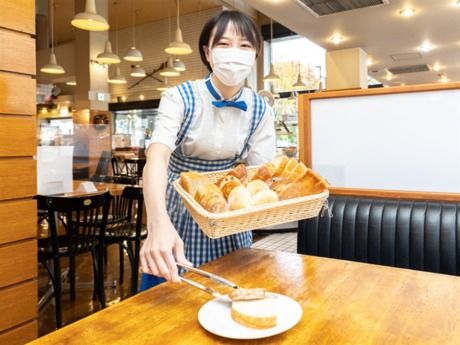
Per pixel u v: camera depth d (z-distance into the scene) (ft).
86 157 16.63
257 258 4.11
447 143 5.87
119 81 26.63
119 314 2.75
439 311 2.80
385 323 2.61
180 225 4.55
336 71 23.57
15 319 6.31
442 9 16.66
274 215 3.24
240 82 4.29
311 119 6.87
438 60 26.37
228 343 2.35
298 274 3.60
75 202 8.21
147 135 36.19
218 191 3.21
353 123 6.53
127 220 11.15
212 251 4.63
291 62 32.68
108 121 27.53
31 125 6.46
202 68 32.99
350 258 6.09
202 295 3.08
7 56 6.09
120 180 16.31
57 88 40.27
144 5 31.35
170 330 2.52
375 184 6.42
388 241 5.82
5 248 6.14
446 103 5.83
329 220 6.25
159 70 35.27
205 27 4.29
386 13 17.15
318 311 2.80
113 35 37.96
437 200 5.84
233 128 4.59
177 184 3.49
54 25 35.14
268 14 17.21
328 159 6.77
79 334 2.47
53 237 8.01
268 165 4.07
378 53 24.40
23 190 6.37
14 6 6.15
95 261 9.69
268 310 2.51
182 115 4.25
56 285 8.02
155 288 3.23
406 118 6.13
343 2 15.90
